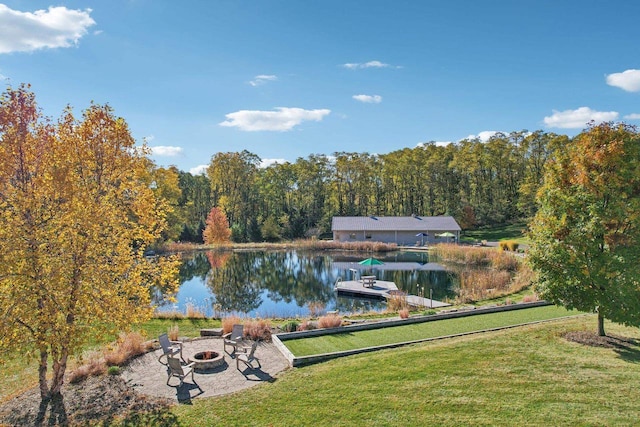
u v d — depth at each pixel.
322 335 13.17
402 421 7.43
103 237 8.85
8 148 7.80
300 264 40.44
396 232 56.91
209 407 8.34
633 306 9.99
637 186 10.41
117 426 7.66
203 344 12.84
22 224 7.66
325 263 40.78
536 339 11.48
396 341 12.21
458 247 41.12
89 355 11.46
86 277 8.23
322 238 64.50
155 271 9.70
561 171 11.34
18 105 8.05
